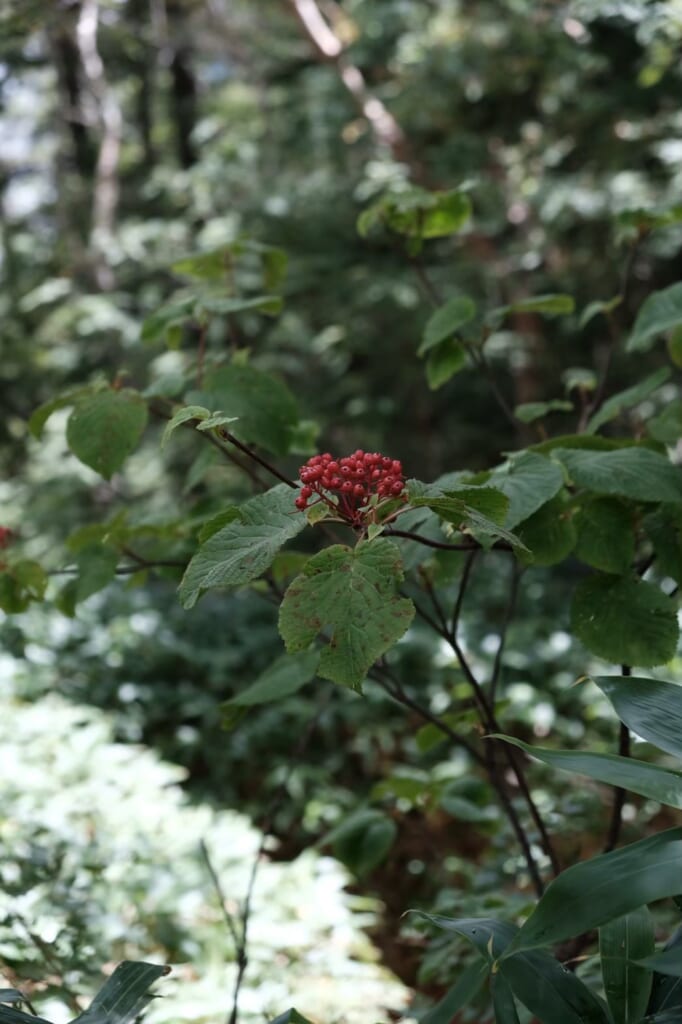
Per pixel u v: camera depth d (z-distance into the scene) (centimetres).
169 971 162
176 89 1468
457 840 473
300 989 331
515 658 625
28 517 1041
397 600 133
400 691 245
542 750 143
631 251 272
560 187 911
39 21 839
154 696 611
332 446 1081
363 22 1053
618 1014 147
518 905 271
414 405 1102
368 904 405
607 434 342
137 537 271
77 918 292
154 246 1160
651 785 135
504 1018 149
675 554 196
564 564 798
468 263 986
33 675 602
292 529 141
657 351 909
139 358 1086
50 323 1180
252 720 605
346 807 537
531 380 982
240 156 1170
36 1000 248
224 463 268
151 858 382
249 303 248
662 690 154
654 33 690
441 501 141
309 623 134
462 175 991
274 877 401
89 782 450
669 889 126
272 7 1126
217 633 672
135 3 1174
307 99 1085
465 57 971
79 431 217
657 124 915
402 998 343
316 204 1041
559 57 946
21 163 1377
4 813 383
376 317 1023
